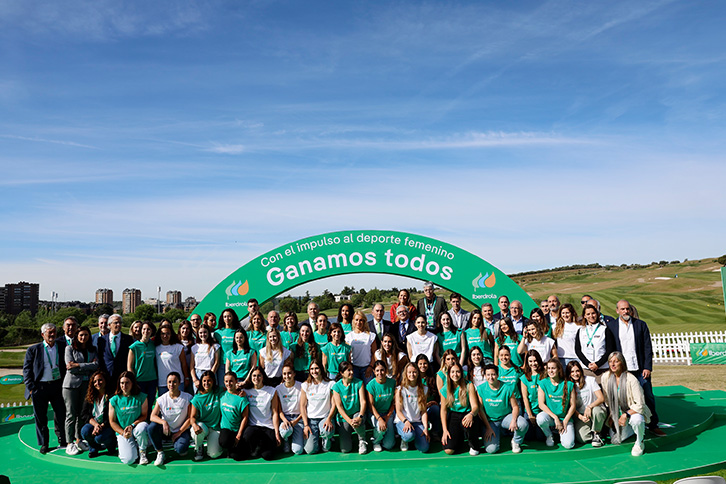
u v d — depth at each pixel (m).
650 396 7.16
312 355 7.40
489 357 7.91
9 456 7.48
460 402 6.54
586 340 7.39
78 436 7.20
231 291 10.22
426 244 10.20
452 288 10.05
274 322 7.39
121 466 6.57
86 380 7.21
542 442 6.92
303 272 10.19
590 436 6.77
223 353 7.82
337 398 6.72
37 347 7.27
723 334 17.73
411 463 6.41
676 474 5.93
